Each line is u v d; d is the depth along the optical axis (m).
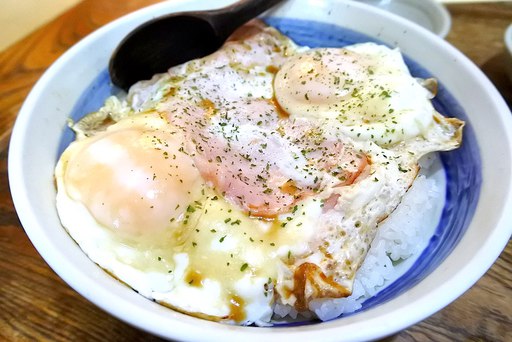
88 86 0.17
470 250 0.11
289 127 0.16
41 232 0.11
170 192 0.13
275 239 0.12
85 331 0.13
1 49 0.27
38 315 0.14
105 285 0.11
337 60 0.17
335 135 0.15
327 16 0.20
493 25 0.25
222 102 0.17
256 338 0.09
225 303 0.12
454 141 0.15
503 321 0.13
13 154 0.13
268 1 0.20
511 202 0.12
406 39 0.18
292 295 0.12
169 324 0.10
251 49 0.19
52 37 0.24
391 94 0.16
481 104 0.15
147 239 0.13
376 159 0.14
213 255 0.12
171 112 0.15
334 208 0.13
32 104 0.15
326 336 0.09
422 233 0.15
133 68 0.18
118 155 0.13
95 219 0.13
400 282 0.13
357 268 0.12
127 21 0.19
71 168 0.14
